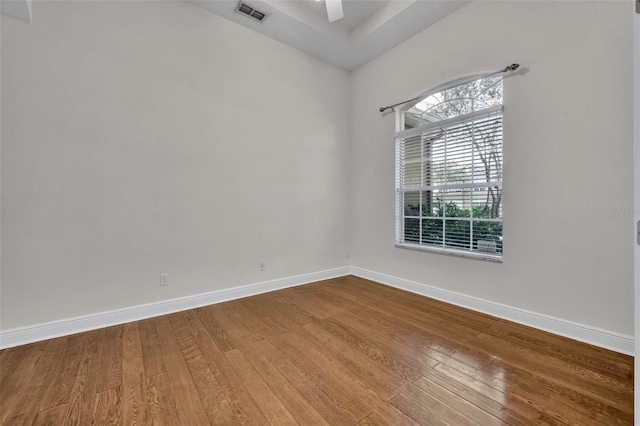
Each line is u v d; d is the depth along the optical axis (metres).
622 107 1.94
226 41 3.11
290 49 3.61
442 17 3.03
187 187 2.88
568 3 2.17
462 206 2.94
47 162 2.24
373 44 3.54
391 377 1.72
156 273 2.72
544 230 2.31
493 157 2.67
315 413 1.43
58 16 2.28
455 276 2.97
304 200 3.78
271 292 3.42
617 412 1.40
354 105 4.19
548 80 2.27
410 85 3.40
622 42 1.93
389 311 2.79
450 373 1.75
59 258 2.29
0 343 2.08
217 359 1.93
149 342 2.17
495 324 2.45
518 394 1.54
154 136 2.70
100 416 1.41
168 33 2.77
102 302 2.47
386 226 3.74
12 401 1.52
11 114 2.12
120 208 2.54
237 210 3.21
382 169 3.78
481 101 2.78
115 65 2.51
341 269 4.18
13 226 2.14
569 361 1.86
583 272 2.12
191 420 1.38
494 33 2.61
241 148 3.23
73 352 2.03
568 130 2.17
